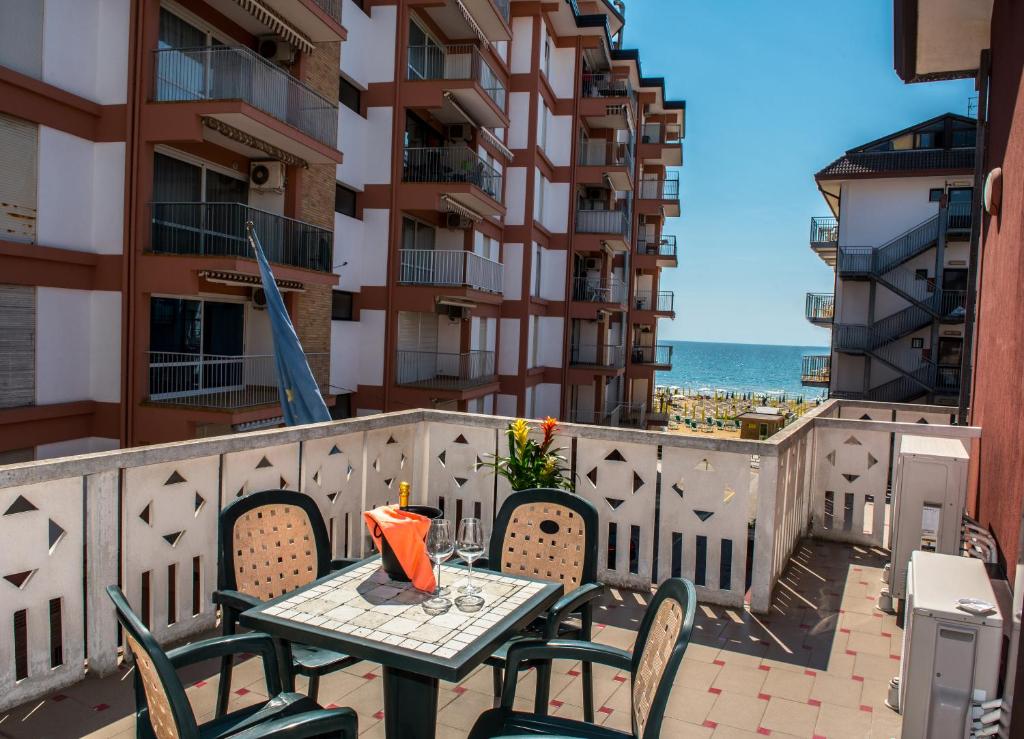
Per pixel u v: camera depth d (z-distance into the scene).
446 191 22.02
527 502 4.36
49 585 4.07
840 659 4.99
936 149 33.06
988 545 5.37
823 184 34.16
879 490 7.60
